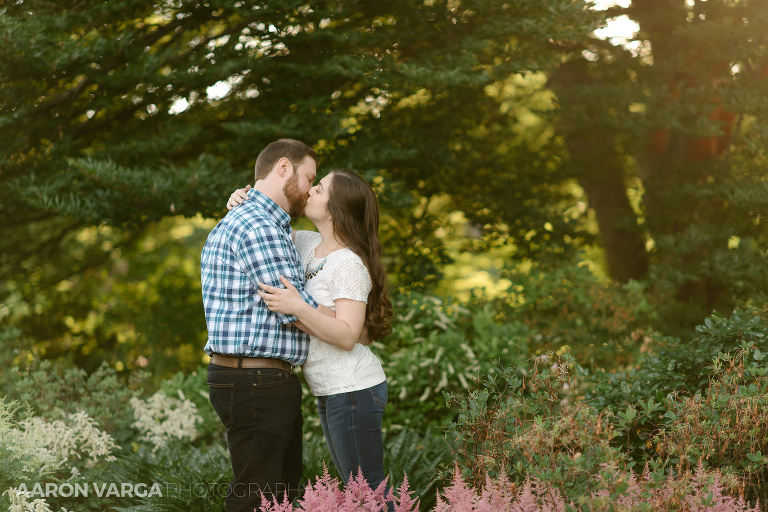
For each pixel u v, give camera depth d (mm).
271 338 2496
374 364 2738
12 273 7098
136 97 5297
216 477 3383
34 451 3254
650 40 6184
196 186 4840
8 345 4809
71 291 7887
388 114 5949
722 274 5473
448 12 5398
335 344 2523
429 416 4539
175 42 5508
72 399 4246
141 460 3664
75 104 5375
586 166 6684
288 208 2721
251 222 2516
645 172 6871
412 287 5602
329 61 5215
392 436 4449
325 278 2656
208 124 5914
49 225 7320
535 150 7145
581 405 2535
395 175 6016
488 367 4445
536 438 2342
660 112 5758
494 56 5391
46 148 5113
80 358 7238
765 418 2520
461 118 6410
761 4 5578
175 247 8305
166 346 6898
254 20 5086
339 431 2646
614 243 7137
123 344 6953
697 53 5875
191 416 4289
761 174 5883
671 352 3328
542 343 5059
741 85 5777
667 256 5914
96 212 4840
